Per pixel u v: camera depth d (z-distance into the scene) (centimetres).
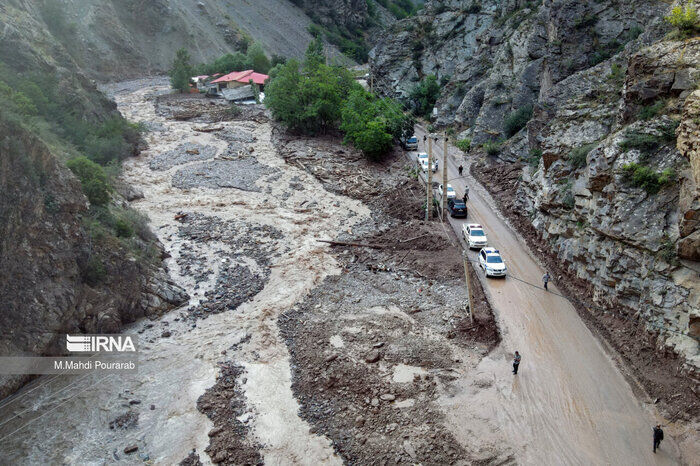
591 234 3152
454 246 4097
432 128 8119
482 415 2352
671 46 2956
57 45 6488
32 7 7350
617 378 2547
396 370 2658
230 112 8381
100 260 3181
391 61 9794
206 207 5069
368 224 4753
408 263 3916
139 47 11838
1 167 2695
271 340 3008
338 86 7469
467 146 6806
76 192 3231
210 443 2258
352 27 18138
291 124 7419
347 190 5541
